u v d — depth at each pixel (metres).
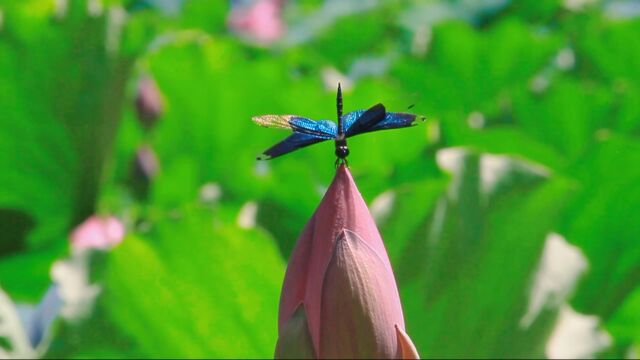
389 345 1.74
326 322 1.74
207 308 2.46
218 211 2.64
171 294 2.43
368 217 1.76
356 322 1.74
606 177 2.84
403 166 2.94
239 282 2.45
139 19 3.38
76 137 3.25
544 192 2.50
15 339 2.24
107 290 2.42
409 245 2.43
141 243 2.44
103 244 2.94
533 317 2.38
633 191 2.82
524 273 2.43
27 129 3.23
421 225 2.45
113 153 3.30
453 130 3.13
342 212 1.75
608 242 2.83
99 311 2.40
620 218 2.83
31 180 3.28
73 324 2.36
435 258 2.44
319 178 3.28
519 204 2.49
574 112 3.40
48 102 3.23
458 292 2.42
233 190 3.23
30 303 3.29
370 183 2.90
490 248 2.46
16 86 3.22
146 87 3.41
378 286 1.74
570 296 2.41
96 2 3.26
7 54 3.20
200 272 2.45
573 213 2.84
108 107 3.27
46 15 3.22
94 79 3.25
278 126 1.71
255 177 3.23
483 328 2.40
